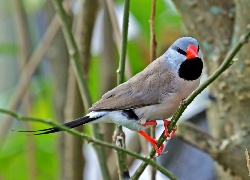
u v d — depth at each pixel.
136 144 3.72
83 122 3.53
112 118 3.54
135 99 3.54
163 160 3.76
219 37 3.62
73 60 3.57
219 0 3.62
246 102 3.60
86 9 3.71
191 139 3.61
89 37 3.72
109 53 3.76
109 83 3.76
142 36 3.80
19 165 3.81
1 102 3.81
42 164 3.81
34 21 3.88
